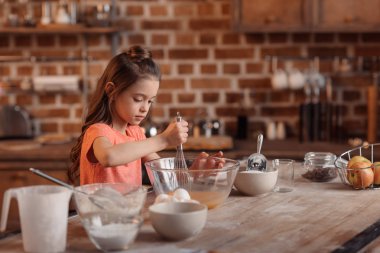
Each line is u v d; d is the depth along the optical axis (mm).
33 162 3266
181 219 1246
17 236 1331
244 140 3672
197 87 3803
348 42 3721
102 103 1985
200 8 3750
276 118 3795
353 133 3773
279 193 1777
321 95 3748
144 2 3764
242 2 3438
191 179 1531
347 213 1523
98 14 3635
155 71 1900
